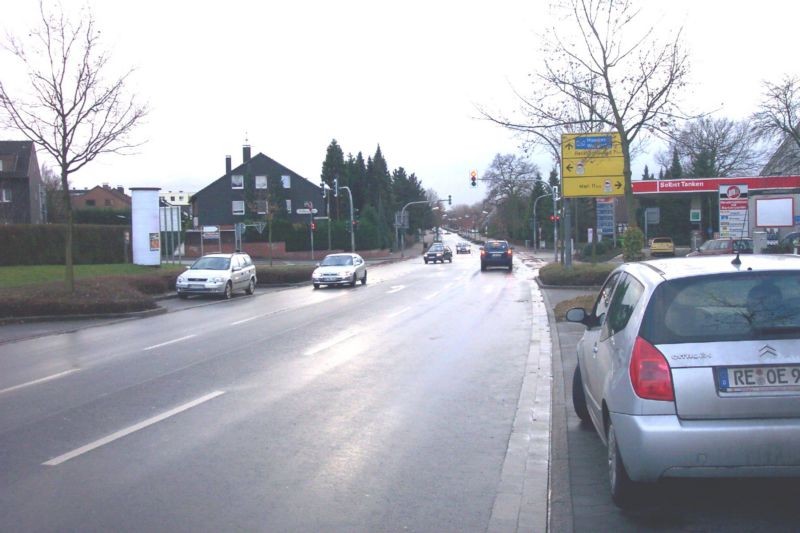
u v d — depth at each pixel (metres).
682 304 5.23
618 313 6.10
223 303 27.08
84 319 21.27
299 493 6.11
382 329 17.38
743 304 5.17
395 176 129.62
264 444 7.57
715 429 4.85
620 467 5.39
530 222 93.75
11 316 20.86
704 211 57.94
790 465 4.83
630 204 18.72
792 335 4.99
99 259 42.47
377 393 10.09
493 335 16.17
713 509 5.54
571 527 5.29
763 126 34.50
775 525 5.21
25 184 61.78
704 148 23.12
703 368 4.95
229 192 86.00
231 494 6.07
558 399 9.41
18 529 5.34
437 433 8.02
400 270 51.88
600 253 58.28
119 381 11.16
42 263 38.59
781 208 25.25
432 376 11.32
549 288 29.38
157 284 29.33
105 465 6.88
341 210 100.69
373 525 5.43
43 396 10.13
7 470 6.74
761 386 4.90
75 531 5.30
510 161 94.12
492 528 5.39
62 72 21.75
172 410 9.12
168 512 5.67
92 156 22.52
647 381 5.01
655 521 5.36
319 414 8.87
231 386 10.61
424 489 6.23
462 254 92.12
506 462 6.99
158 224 38.53
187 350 14.41
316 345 14.78
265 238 75.19
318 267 35.81
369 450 7.37
